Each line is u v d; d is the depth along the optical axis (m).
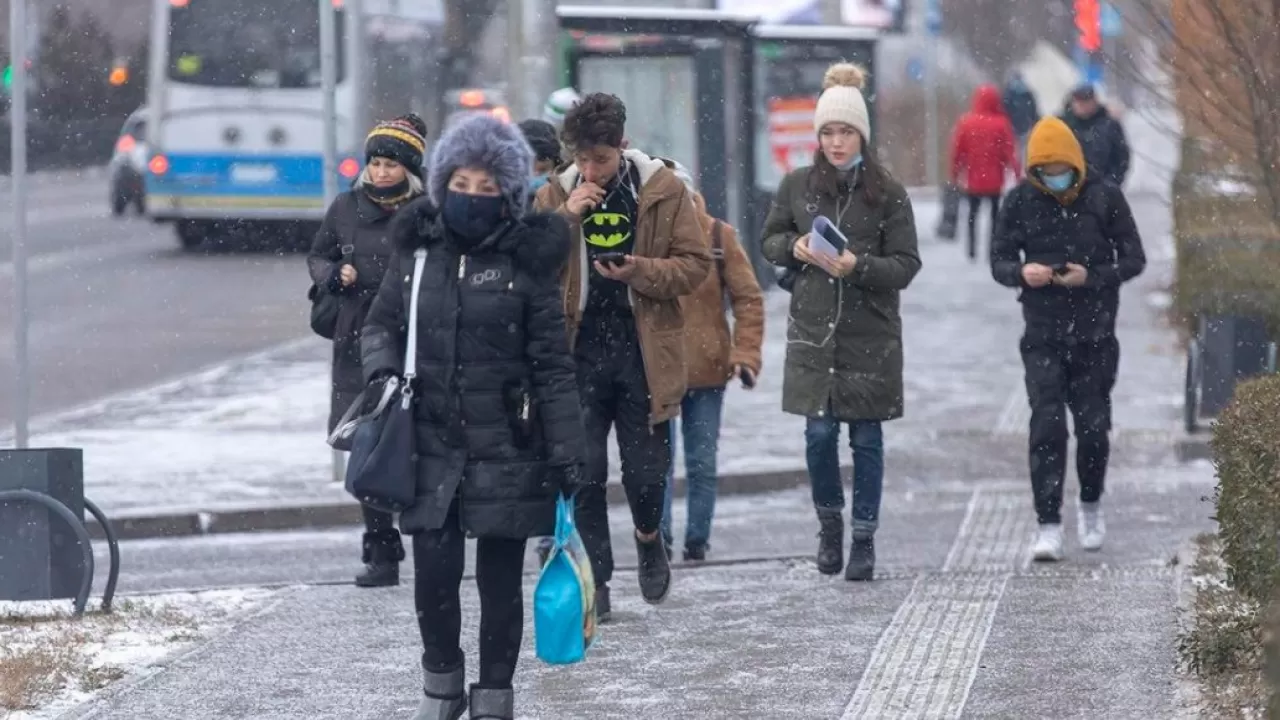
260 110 102.94
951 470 45.59
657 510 28.48
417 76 104.00
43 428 52.25
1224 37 40.28
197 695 24.48
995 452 47.75
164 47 103.31
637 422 27.84
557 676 25.12
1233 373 46.81
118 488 43.22
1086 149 55.75
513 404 20.62
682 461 45.72
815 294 31.31
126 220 122.12
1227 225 48.62
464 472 20.67
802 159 78.75
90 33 139.50
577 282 27.31
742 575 32.97
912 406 54.44
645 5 74.50
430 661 21.44
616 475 44.72
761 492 44.31
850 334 31.31
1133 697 23.03
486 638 21.36
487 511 20.61
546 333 20.66
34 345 70.81
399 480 20.47
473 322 20.53
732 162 72.12
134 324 76.75
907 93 153.62
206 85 103.31
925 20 145.00
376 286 30.89
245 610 30.41
